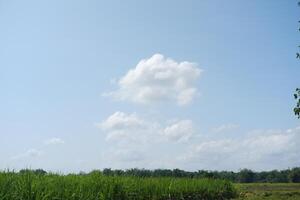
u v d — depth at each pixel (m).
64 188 18.81
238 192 45.28
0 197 15.01
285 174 117.25
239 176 115.31
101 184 22.47
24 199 15.95
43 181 18.39
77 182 21.08
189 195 33.19
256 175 118.50
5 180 16.47
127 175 28.73
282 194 46.06
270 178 118.00
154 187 27.98
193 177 41.03
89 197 19.80
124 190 23.62
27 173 18.42
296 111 26.28
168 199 29.16
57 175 21.88
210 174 47.09
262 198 41.34
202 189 36.12
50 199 17.08
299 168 116.25
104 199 21.47
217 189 39.91
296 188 63.56
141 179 28.36
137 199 25.38
